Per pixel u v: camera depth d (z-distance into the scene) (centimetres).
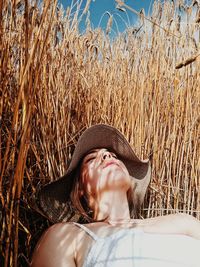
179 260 113
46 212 149
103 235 120
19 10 150
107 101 193
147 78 187
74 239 121
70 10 188
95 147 152
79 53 199
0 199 128
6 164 130
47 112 156
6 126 139
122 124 183
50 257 117
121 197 140
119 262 111
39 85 146
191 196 179
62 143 164
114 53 216
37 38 117
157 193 173
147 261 111
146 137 180
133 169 164
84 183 144
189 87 184
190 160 177
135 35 214
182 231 128
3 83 126
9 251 126
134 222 134
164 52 196
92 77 200
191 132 178
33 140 150
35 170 154
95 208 140
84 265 115
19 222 138
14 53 146
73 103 183
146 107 183
